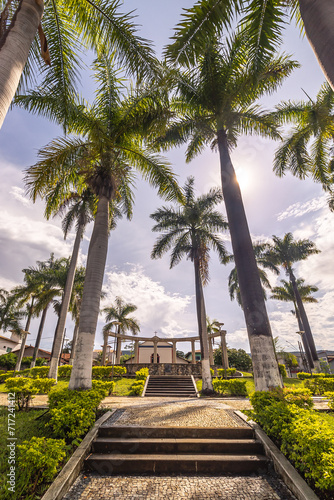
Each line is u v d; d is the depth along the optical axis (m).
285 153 13.25
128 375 19.38
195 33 4.55
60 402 5.27
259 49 5.53
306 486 3.38
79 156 7.95
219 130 9.27
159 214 18.09
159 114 8.30
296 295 27.00
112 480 3.87
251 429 5.09
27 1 3.60
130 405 7.67
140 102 8.44
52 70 5.93
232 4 4.46
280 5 4.79
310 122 11.48
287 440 4.07
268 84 8.84
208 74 8.54
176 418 5.92
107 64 8.71
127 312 31.70
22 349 25.78
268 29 5.01
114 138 8.57
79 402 5.09
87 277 7.55
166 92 8.18
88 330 6.96
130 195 11.30
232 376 20.14
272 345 6.30
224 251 17.16
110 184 8.48
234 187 8.14
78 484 3.70
